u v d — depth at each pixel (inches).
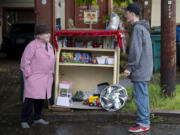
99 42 209.9
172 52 208.4
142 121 166.7
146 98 164.4
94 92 216.2
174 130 171.5
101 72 221.0
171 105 199.3
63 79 223.8
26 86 169.0
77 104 203.8
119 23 225.3
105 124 183.2
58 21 215.8
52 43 207.5
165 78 211.0
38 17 205.5
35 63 167.3
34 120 183.0
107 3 231.3
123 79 291.7
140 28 156.4
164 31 207.3
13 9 637.3
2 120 190.1
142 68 159.2
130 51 158.1
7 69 377.7
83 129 174.4
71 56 208.4
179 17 426.9
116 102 193.8
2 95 244.8
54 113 193.0
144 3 261.1
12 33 481.1
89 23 229.9
